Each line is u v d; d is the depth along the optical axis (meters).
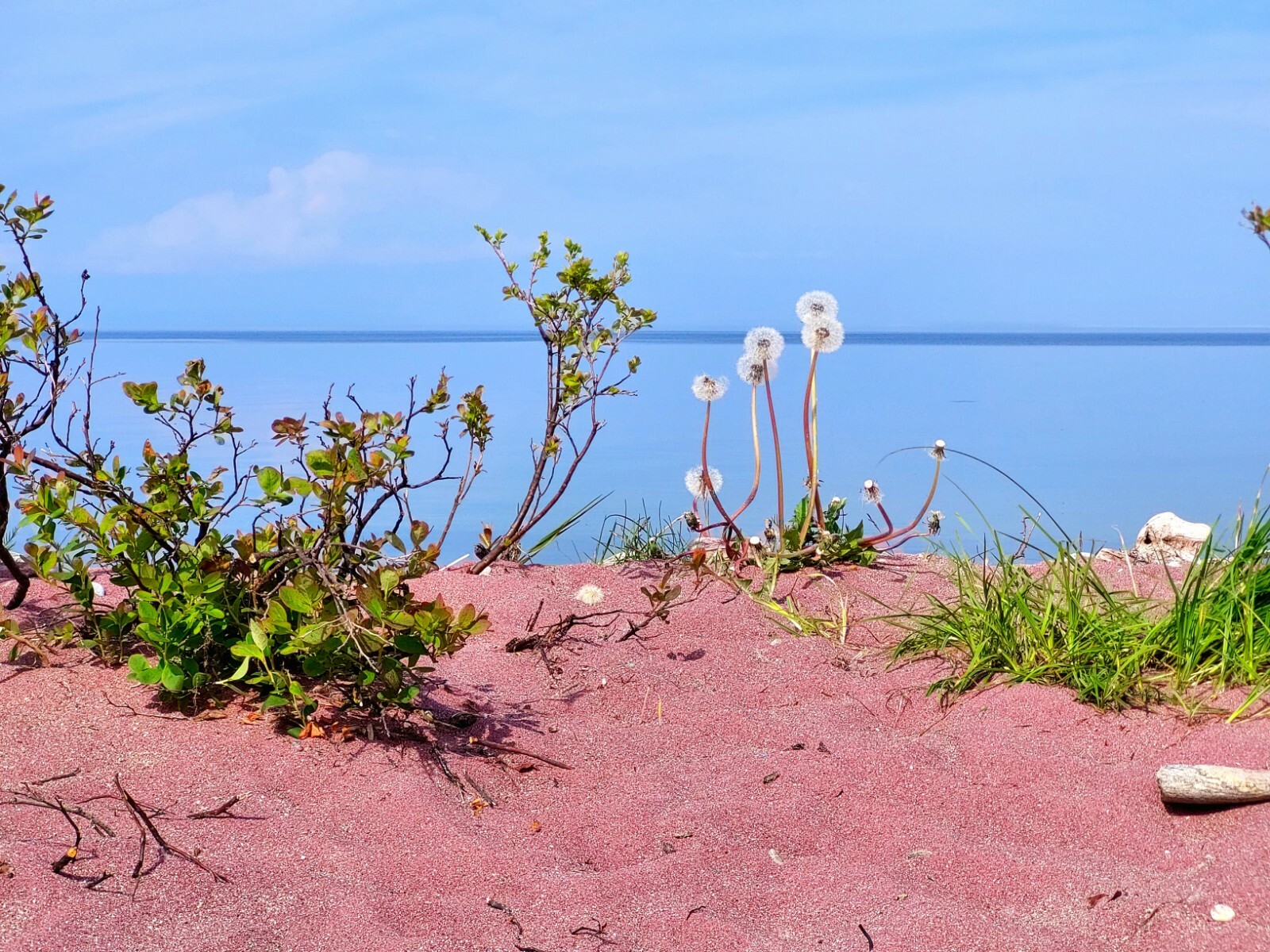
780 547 5.11
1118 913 2.32
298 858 2.51
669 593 4.21
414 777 2.93
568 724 3.49
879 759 3.20
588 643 4.21
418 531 3.53
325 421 3.36
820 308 5.30
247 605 3.33
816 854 2.73
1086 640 3.79
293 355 61.81
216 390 3.47
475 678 3.82
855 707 3.73
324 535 3.37
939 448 5.43
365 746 3.09
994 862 2.59
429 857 2.57
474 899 2.43
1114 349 105.19
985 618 4.04
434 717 3.38
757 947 2.28
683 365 53.56
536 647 4.12
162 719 3.12
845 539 5.30
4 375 3.21
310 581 3.05
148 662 3.30
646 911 2.40
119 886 2.28
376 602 3.02
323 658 3.13
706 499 5.67
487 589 4.76
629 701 3.72
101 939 2.10
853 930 2.33
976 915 2.34
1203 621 3.59
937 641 4.13
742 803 2.93
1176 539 5.62
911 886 2.49
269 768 2.91
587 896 2.45
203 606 3.18
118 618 3.38
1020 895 2.47
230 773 2.86
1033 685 3.66
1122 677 3.51
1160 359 70.44
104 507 3.39
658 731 3.49
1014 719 3.47
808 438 5.30
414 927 2.30
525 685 3.79
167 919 2.20
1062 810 2.86
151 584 3.15
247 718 3.16
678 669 4.04
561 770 3.15
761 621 4.55
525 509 5.37
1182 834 2.66
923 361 63.78
